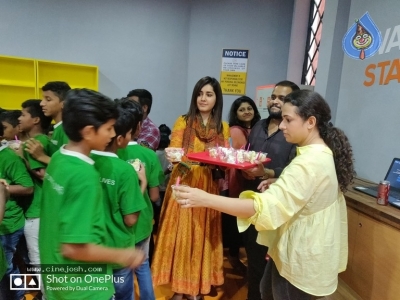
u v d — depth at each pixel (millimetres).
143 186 1457
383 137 2084
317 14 3512
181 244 1824
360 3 2359
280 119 1797
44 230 930
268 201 1041
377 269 1633
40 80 3447
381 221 1607
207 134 1859
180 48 3854
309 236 1117
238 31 3809
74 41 3543
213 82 1825
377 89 2150
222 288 2209
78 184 882
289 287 1205
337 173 1200
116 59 3703
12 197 1600
